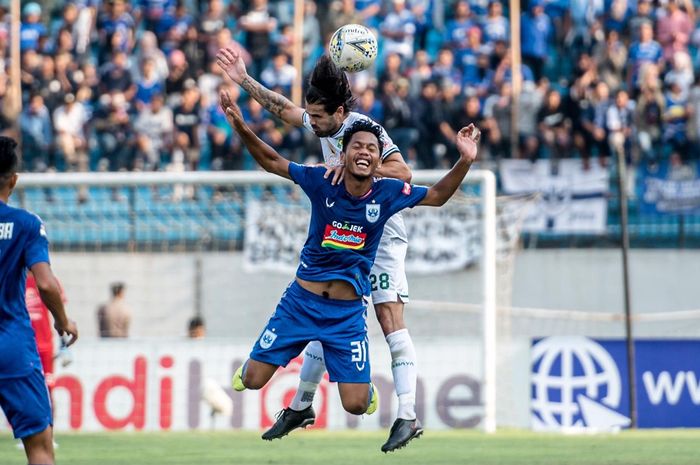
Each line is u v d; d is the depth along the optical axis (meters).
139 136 47.41
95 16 50.62
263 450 27.61
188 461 25.06
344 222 17.25
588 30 47.94
